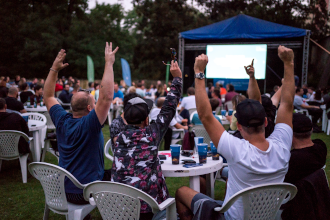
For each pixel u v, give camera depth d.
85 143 2.22
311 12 20.59
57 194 2.20
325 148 2.11
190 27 25.31
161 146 5.75
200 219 1.83
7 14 23.64
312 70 18.05
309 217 1.88
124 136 1.94
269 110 2.46
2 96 5.87
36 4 25.02
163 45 27.27
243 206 1.66
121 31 31.12
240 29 13.07
